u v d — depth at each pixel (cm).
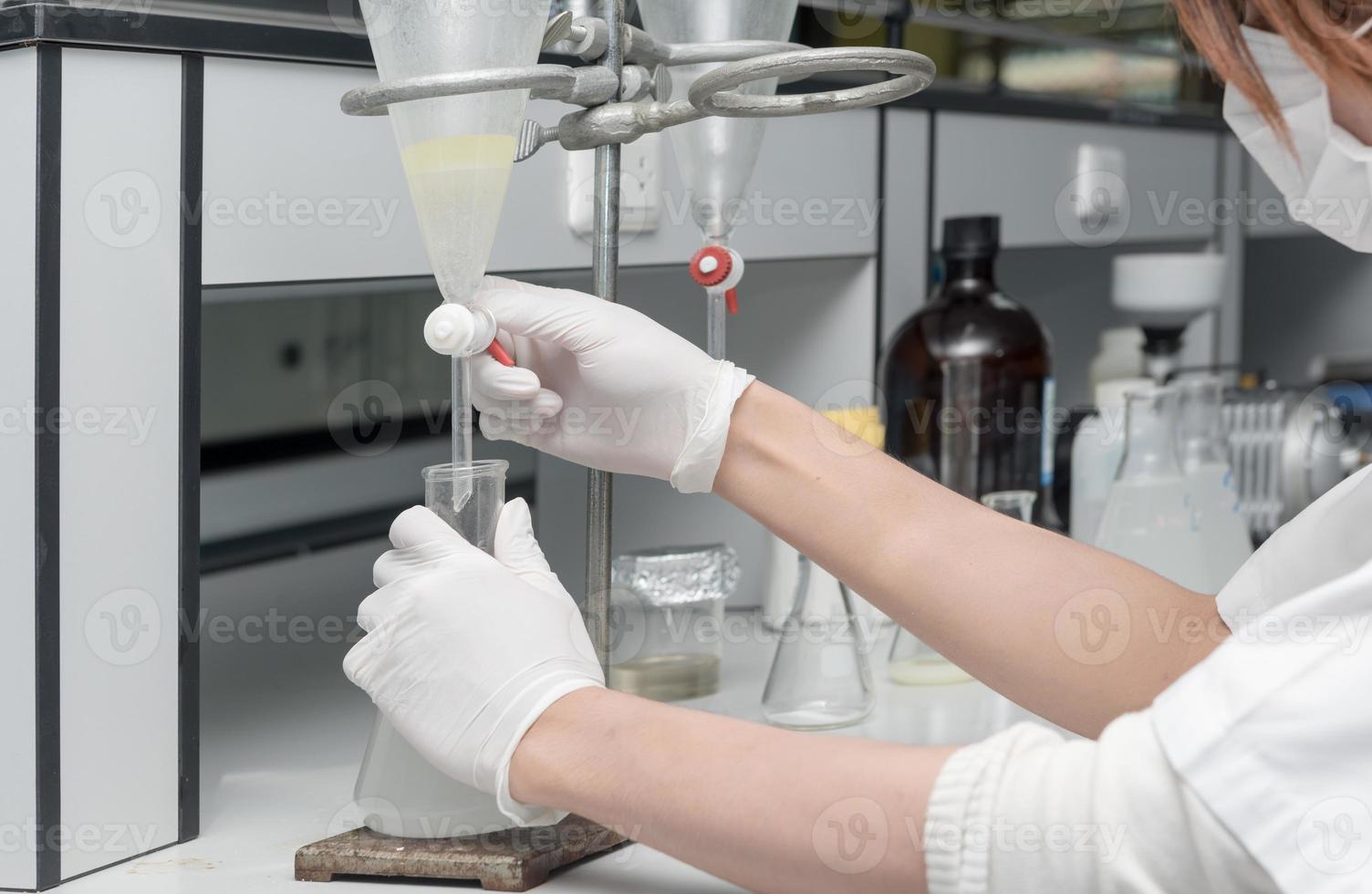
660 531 167
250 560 178
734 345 169
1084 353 232
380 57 81
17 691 85
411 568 83
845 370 164
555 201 124
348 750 113
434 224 82
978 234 161
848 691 118
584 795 76
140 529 89
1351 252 254
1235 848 62
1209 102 223
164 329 90
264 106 97
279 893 82
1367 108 79
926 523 96
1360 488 81
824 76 152
